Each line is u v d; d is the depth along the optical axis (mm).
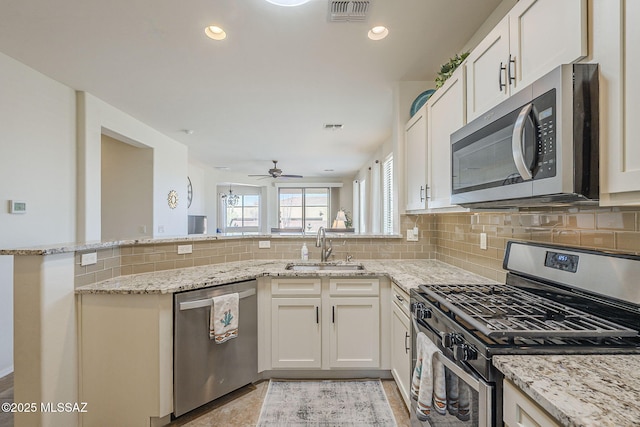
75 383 1725
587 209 1211
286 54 2422
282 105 3525
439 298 1366
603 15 829
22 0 1792
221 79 2855
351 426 1786
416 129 2438
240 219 9844
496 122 1223
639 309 971
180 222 5273
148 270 2191
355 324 2238
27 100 2596
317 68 2648
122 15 1937
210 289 1946
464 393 1039
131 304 1737
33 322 1550
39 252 1534
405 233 2824
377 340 2240
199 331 1889
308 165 7633
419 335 1389
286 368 2250
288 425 1802
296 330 2248
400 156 2875
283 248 2836
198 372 1884
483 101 1456
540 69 1077
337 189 10055
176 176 5148
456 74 1709
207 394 1926
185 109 3648
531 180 1000
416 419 1552
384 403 1997
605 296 1079
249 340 2170
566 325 1008
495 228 1855
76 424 1727
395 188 2988
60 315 1641
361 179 7914
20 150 2539
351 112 3748
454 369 1069
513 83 1227
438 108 1983
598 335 939
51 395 1588
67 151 2986
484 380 902
